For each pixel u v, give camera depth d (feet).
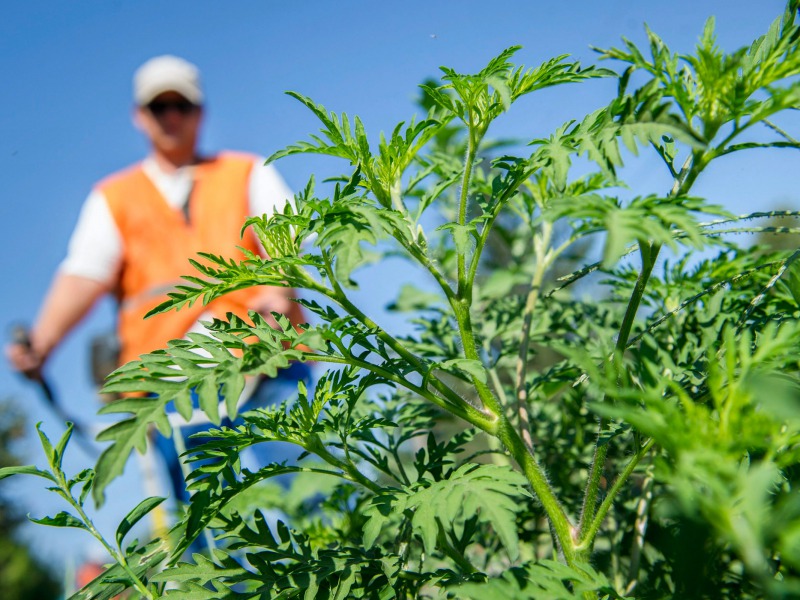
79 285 13.06
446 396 4.85
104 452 3.52
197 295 4.83
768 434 3.15
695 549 3.26
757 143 4.38
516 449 4.83
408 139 5.14
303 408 5.00
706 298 5.87
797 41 4.13
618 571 6.21
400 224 4.55
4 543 25.23
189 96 13.55
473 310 7.82
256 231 5.04
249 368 4.09
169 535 4.88
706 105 4.29
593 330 7.49
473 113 5.06
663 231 3.39
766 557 4.36
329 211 4.38
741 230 4.75
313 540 6.81
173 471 10.17
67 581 6.35
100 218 12.87
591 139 4.25
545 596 3.83
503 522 3.94
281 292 11.44
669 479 3.06
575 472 7.55
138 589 4.55
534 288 6.57
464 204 5.04
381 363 4.93
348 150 4.99
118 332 12.64
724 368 4.43
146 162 13.53
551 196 6.77
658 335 6.66
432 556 5.94
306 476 8.25
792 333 3.31
